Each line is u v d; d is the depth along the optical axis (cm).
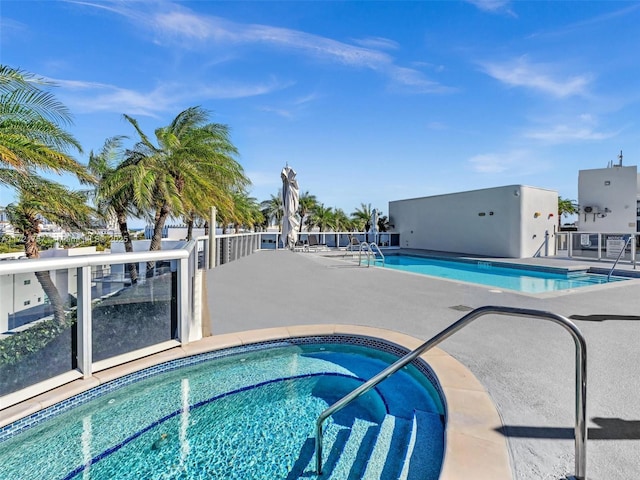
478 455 185
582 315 489
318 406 305
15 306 241
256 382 346
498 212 1492
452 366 308
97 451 247
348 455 235
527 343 372
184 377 350
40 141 691
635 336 395
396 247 2016
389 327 443
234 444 254
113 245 1772
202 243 982
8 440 235
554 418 227
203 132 1238
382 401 303
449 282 782
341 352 416
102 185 1140
